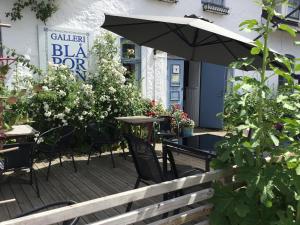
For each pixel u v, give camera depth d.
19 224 1.46
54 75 5.70
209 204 2.38
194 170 3.48
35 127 5.46
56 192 4.02
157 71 7.58
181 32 4.19
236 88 2.25
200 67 9.10
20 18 5.64
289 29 2.20
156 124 6.38
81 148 5.93
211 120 8.99
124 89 6.28
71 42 6.26
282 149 2.26
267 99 2.26
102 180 4.50
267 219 2.26
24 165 3.67
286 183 2.16
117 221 1.84
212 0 8.47
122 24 4.10
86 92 5.77
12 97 2.33
